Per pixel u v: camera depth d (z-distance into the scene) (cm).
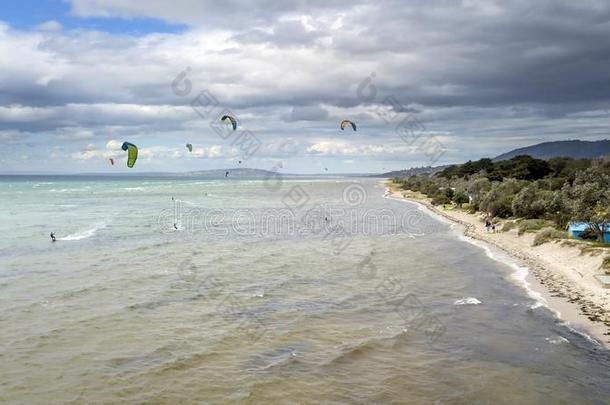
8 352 2391
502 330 2772
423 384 2116
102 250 5353
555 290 3578
